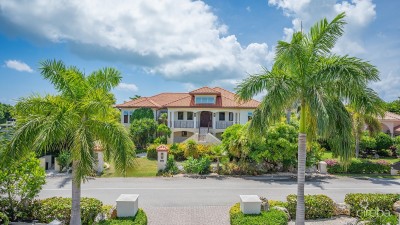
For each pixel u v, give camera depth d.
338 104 10.28
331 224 11.15
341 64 9.21
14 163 8.78
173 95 42.25
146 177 20.23
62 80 9.52
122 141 9.12
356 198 12.12
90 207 10.55
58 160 21.39
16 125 8.79
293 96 10.16
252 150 20.72
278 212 10.38
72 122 8.78
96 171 20.64
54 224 8.73
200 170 21.06
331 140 10.20
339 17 9.68
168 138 35.53
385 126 39.19
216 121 35.34
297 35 9.70
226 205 13.98
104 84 10.09
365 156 31.98
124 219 9.64
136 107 36.91
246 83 10.33
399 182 19.97
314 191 17.06
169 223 11.40
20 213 10.70
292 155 20.64
